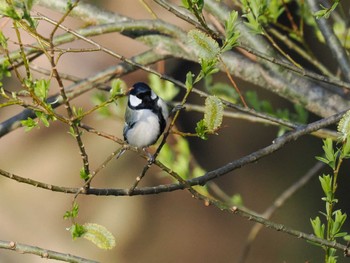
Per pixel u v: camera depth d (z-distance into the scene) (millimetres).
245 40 9992
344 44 9727
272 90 10344
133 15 16219
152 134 8617
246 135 19484
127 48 16781
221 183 19547
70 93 9789
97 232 6238
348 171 19609
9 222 17656
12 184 18094
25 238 17734
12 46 14195
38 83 6219
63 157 18031
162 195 18828
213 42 6273
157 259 18344
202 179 7398
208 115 6453
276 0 9414
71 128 6539
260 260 18938
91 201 18188
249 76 10312
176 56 10273
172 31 10062
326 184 6723
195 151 19125
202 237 18734
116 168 18047
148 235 18453
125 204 18406
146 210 18531
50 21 6969
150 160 6832
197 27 7242
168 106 8930
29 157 18141
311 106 10320
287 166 19797
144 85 8617
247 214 6988
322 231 6863
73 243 17969
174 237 18703
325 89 10367
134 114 8578
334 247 6789
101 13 10156
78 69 16328
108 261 17984
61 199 18047
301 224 19188
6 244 6891
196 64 17812
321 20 9453
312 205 19391
